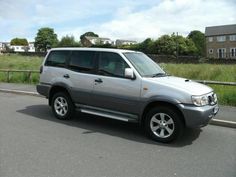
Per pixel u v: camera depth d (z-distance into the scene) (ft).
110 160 18.83
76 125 26.86
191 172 17.39
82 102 26.91
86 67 26.66
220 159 19.53
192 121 21.52
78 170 17.20
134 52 26.53
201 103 21.74
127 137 23.76
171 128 22.34
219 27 276.41
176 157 19.72
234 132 26.03
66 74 27.81
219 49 270.26
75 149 20.62
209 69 73.72
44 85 29.50
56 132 24.54
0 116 29.86
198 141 23.26
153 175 16.85
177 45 266.98
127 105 24.03
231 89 40.96
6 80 58.39
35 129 25.27
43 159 18.67
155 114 22.75
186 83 23.41
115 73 24.86
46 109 33.53
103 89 25.26
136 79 23.59
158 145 22.07
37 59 148.46
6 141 21.94
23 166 17.57
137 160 18.98
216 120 28.17
